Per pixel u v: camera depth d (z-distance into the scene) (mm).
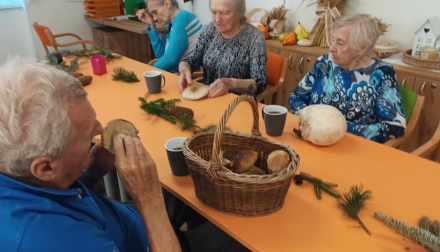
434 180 1086
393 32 2658
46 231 635
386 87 1650
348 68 1734
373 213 947
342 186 1059
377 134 1588
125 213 1013
